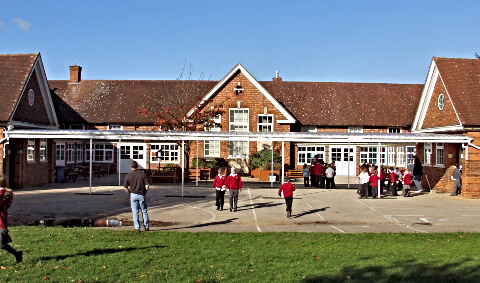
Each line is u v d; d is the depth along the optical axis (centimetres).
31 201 2191
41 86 2959
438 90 2827
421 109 3027
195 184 3083
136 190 1445
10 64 2742
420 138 2469
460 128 2516
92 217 1792
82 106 4238
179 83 4484
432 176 2878
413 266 1012
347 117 4141
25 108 2734
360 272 955
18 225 1606
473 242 1342
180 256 1079
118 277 891
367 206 2170
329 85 4478
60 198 2300
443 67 2767
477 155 2483
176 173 3148
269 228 1598
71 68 4475
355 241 1336
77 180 3409
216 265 1001
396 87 4494
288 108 4184
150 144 4175
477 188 2483
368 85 4500
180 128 3722
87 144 4238
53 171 3138
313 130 4097
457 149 2652
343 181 3534
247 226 1641
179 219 1770
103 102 4278
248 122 3844
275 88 4397
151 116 4119
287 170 3812
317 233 1472
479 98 2566
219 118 3869
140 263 991
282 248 1214
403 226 1684
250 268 985
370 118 4150
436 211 2034
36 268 934
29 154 2842
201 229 1554
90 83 4475
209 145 3844
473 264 1035
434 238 1408
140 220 1739
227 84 3866
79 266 956
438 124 2820
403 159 3988
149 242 1248
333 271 963
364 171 2472
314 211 2008
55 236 1278
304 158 4106
